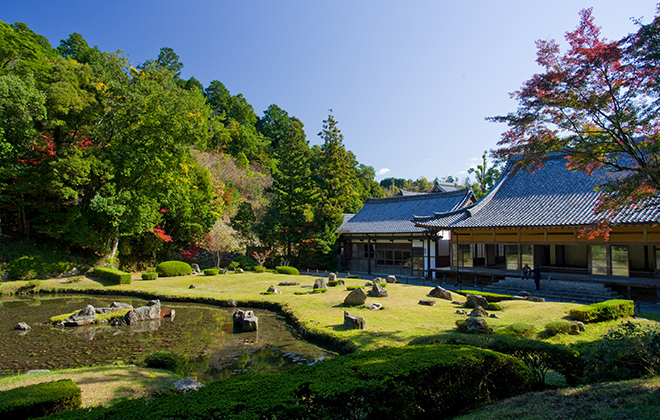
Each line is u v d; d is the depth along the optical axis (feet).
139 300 69.05
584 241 71.41
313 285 77.61
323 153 153.17
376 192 230.07
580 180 80.84
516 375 20.93
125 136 99.45
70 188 84.84
